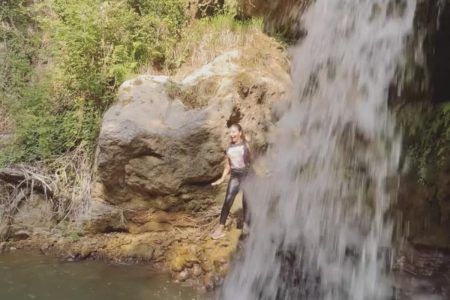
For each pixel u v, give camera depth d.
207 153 7.46
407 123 6.86
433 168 6.60
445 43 6.84
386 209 6.96
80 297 5.94
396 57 7.01
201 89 7.86
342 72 7.77
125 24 8.84
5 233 7.65
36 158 8.60
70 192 8.12
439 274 6.39
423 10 6.66
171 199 7.58
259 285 6.30
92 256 7.23
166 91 7.80
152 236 7.45
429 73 6.85
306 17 8.73
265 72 8.34
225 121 7.55
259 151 7.84
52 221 7.88
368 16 7.41
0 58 10.12
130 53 8.80
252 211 7.31
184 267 6.59
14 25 10.52
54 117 8.73
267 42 8.97
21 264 6.93
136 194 7.73
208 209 7.59
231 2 9.37
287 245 6.91
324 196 7.38
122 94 7.83
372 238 6.94
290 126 8.03
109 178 7.70
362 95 7.40
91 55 8.71
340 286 6.28
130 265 6.96
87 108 8.65
